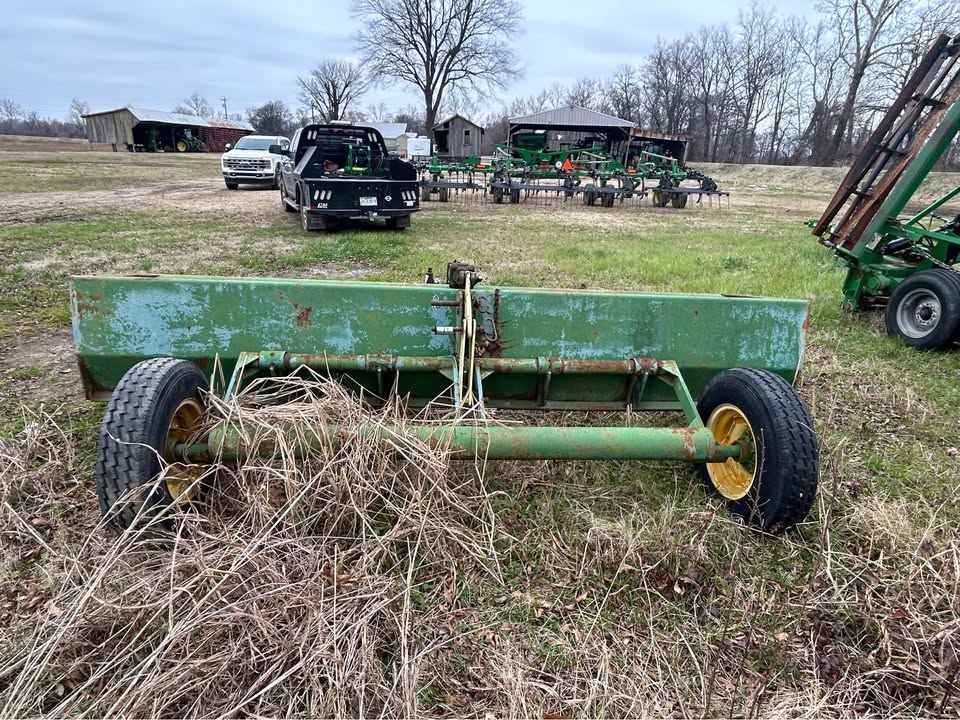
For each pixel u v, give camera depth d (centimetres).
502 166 2067
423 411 306
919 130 602
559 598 247
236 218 1302
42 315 598
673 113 6700
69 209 1380
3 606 233
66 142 6159
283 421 261
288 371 315
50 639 197
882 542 279
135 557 233
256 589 209
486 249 1003
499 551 267
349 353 321
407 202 1148
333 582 223
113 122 5762
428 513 253
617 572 254
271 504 250
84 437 356
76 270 777
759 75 6069
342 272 805
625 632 233
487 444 260
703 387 346
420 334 323
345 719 188
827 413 420
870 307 677
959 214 624
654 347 332
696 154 6581
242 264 838
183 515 234
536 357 326
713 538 276
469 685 210
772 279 806
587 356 329
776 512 265
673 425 376
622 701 206
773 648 228
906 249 625
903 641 227
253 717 184
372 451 258
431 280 369
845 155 4641
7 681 203
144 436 231
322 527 253
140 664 193
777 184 3628
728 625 238
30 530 252
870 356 546
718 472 308
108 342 310
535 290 326
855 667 221
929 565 251
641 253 1005
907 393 453
